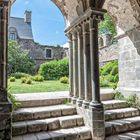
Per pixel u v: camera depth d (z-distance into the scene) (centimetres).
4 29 378
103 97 652
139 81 600
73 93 576
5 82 377
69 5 555
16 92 740
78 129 453
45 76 1741
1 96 363
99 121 450
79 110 511
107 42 1755
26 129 423
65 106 540
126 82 655
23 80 1170
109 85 1053
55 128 454
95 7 473
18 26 2927
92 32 476
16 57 2161
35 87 906
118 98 661
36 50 2686
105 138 452
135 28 609
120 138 450
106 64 1555
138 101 594
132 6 566
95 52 473
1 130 352
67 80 1212
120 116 540
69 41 600
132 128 503
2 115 355
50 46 2747
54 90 834
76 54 568
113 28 1823
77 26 540
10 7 459
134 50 620
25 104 527
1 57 372
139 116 566
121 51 684
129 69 642
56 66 1777
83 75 529
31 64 2298
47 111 486
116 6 601
